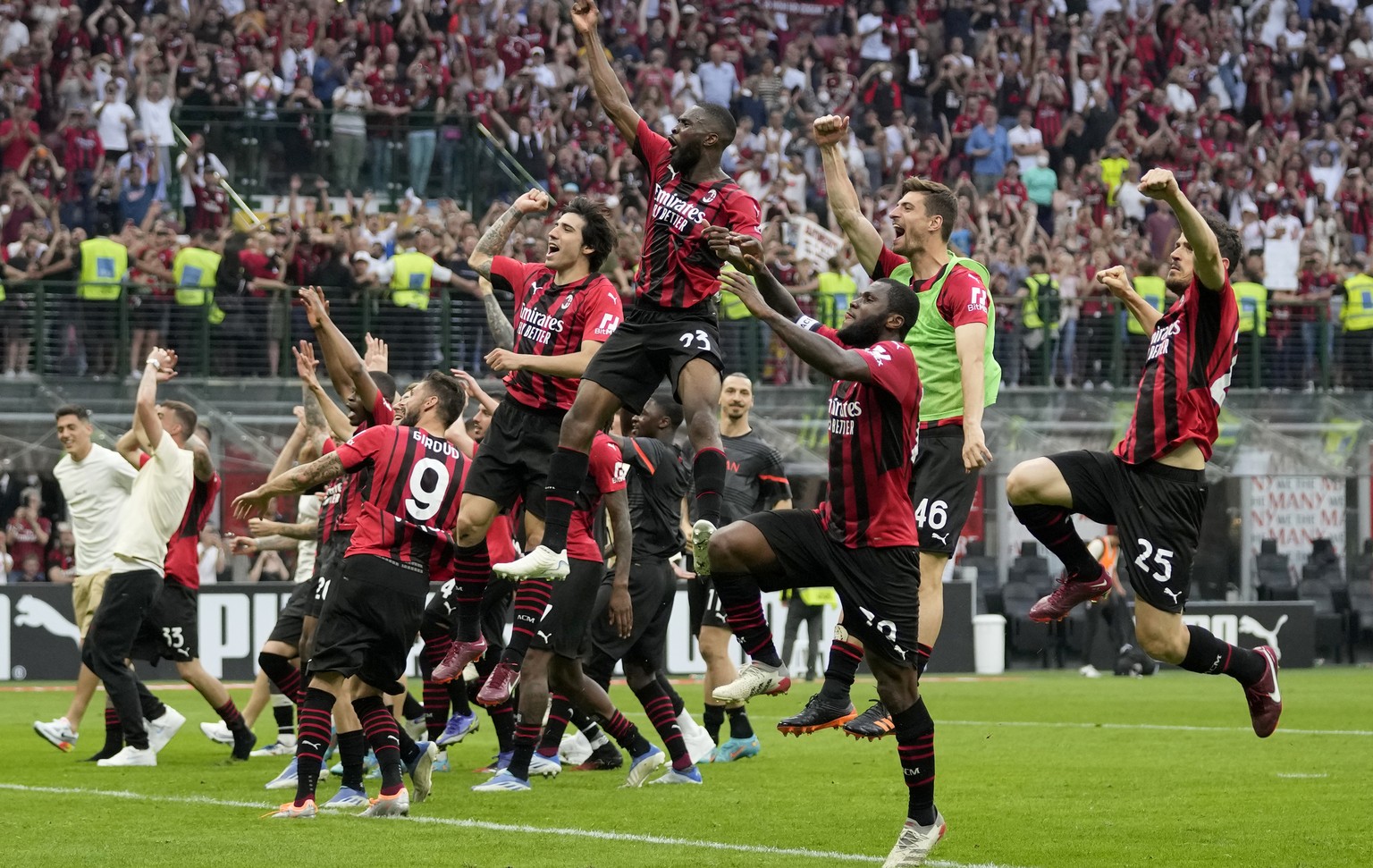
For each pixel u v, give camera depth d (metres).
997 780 25.69
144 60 65.44
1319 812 21.83
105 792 24.11
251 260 58.16
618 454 23.58
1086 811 21.95
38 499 54.28
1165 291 67.62
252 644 50.69
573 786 25.03
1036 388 64.94
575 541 23.81
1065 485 20.69
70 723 30.58
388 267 60.47
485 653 27.66
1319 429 66.38
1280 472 65.62
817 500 60.56
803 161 73.56
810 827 20.25
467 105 71.50
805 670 54.69
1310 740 32.78
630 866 17.00
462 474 21.30
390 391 25.91
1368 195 82.62
